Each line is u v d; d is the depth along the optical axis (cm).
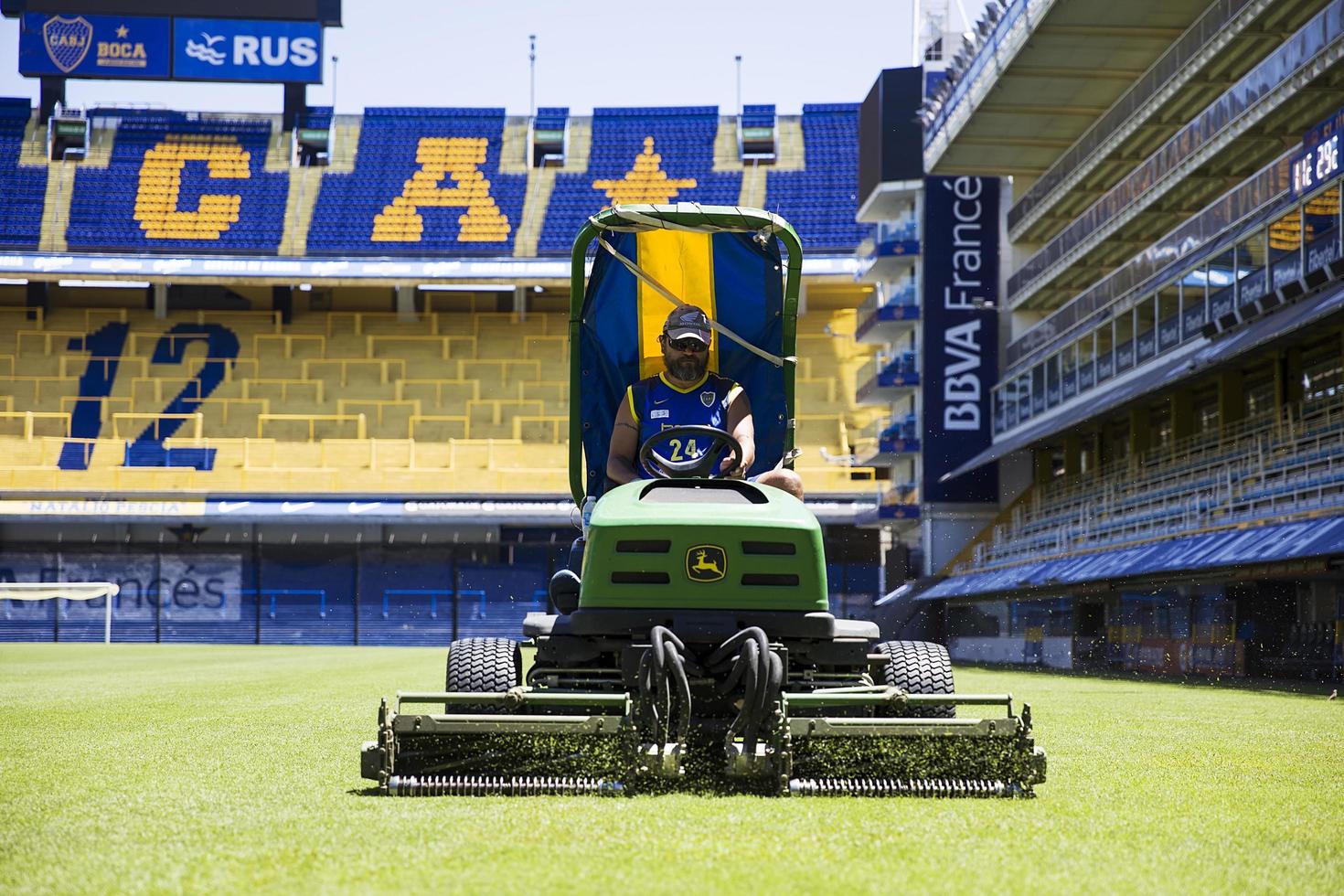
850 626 708
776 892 430
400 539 5238
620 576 679
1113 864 488
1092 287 3772
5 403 5547
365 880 446
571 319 873
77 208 5928
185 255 5706
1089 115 4062
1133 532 3164
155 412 5600
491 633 5212
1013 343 4553
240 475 5269
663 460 788
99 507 5069
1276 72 2803
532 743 657
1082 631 3300
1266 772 803
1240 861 501
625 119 6431
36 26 6144
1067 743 1005
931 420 4625
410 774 658
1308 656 2298
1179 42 3303
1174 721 1255
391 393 5747
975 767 655
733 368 865
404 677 2238
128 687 1897
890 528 5178
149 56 6203
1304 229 2509
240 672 2453
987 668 3147
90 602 5122
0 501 5100
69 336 5797
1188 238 3155
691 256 868
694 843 507
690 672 661
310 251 5825
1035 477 4544
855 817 567
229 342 5841
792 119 6438
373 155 6200
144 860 483
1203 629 2670
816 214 6069
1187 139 3272
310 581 5203
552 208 6047
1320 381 2723
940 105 4347
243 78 6234
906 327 4994
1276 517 2420
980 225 4672
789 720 629
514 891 431
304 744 967
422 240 5894
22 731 1105
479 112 6391
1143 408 3562
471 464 5431
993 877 460
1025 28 3525
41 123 6191
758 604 681
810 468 5350
